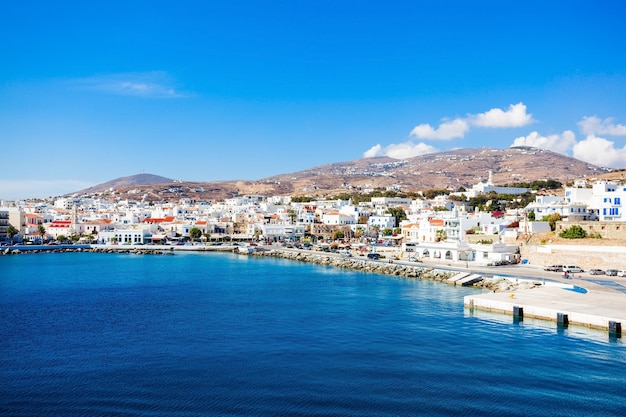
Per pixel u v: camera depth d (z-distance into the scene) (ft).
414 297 392.27
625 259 453.99
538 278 426.10
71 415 183.11
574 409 184.75
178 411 185.47
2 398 196.95
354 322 307.37
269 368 226.17
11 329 298.56
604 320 276.21
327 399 194.18
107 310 353.31
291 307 357.82
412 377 214.07
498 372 218.18
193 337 277.44
